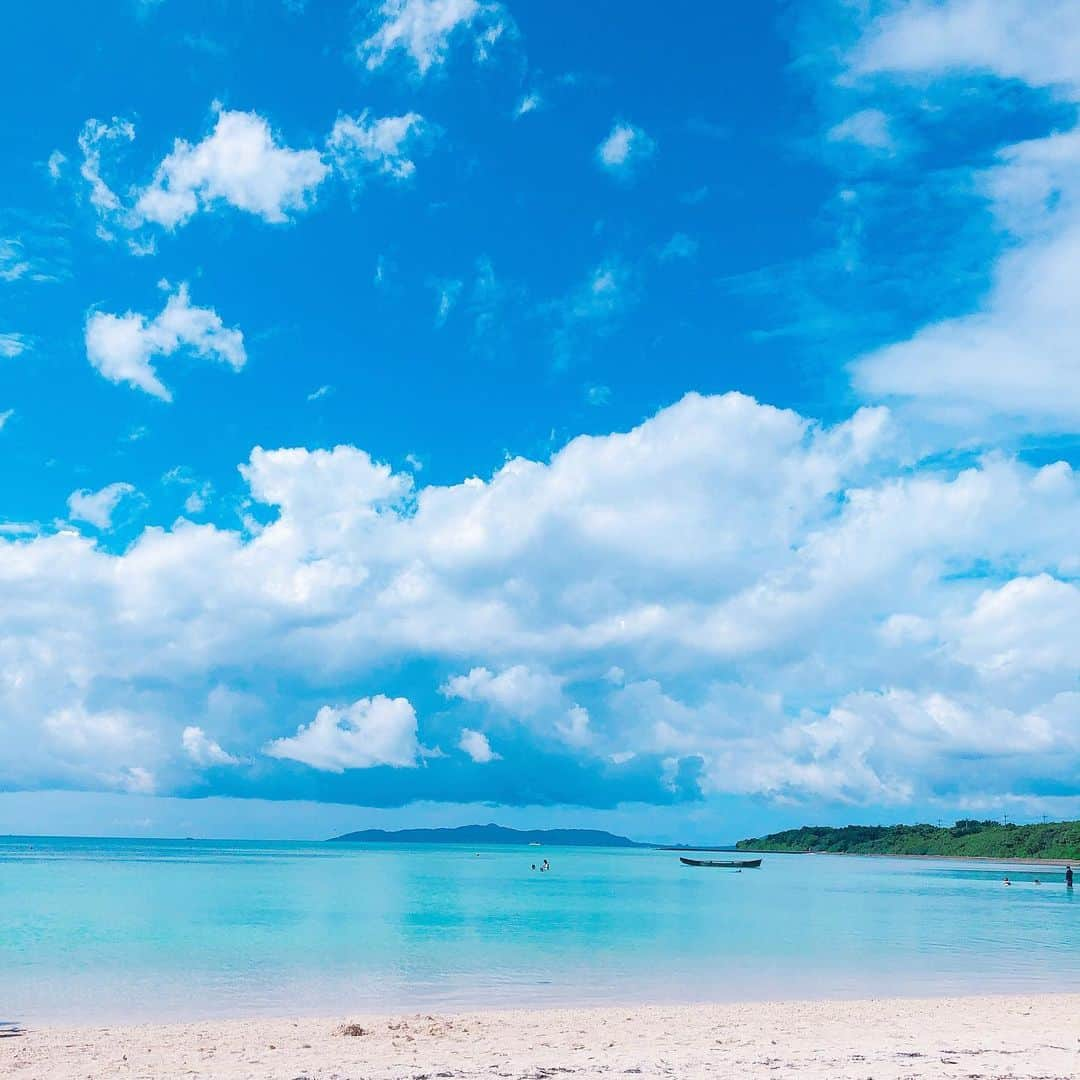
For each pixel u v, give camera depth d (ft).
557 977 110.93
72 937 146.72
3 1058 62.23
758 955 132.67
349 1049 65.92
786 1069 57.16
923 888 343.67
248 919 179.01
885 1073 55.77
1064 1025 77.10
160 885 295.28
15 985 101.71
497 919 187.42
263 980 106.32
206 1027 76.23
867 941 152.97
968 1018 81.15
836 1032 73.36
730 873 496.64
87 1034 72.84
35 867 443.32
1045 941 155.22
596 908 220.84
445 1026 76.28
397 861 618.85
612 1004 93.09
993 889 340.18
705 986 105.19
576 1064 59.06
